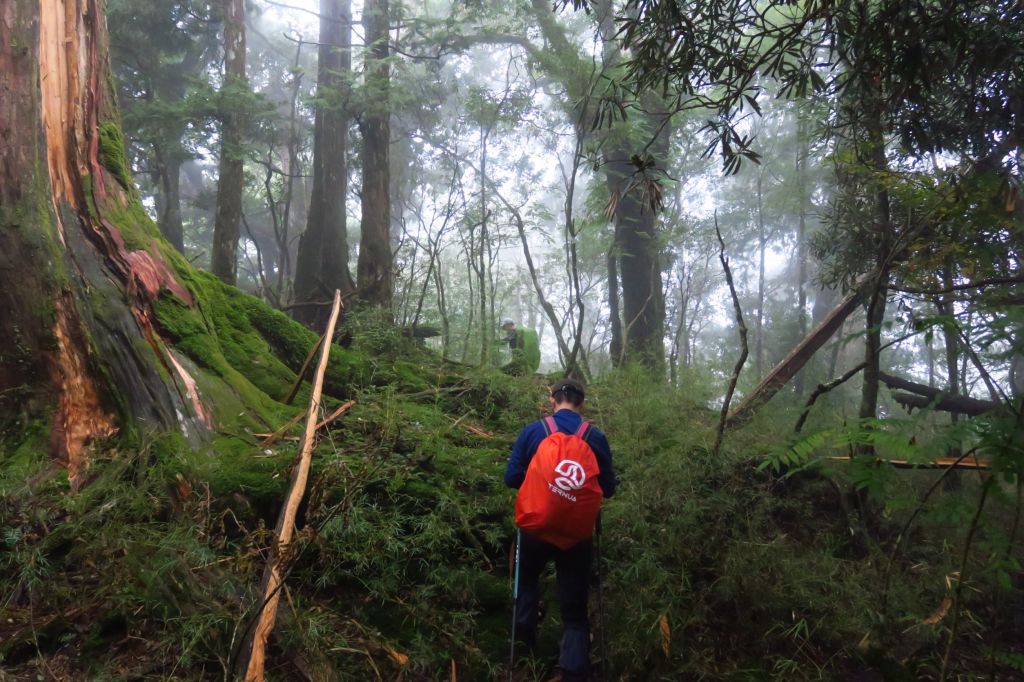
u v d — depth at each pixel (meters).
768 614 4.12
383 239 11.87
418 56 12.73
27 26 4.37
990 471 3.17
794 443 4.09
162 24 15.20
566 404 3.78
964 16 4.28
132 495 3.65
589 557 3.52
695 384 6.50
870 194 6.08
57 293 4.22
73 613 3.23
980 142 4.87
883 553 4.81
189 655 3.01
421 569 3.86
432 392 5.96
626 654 3.73
